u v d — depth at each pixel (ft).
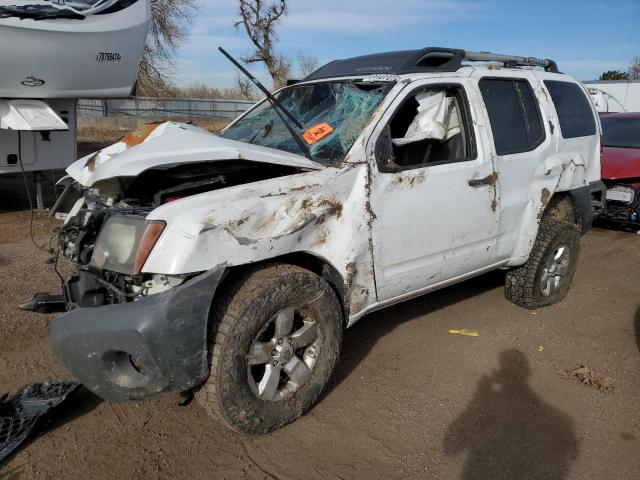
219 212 9.25
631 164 26.12
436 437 10.39
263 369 10.33
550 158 15.58
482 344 14.29
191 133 11.28
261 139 13.56
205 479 9.13
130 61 24.88
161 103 96.32
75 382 11.34
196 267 8.77
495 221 13.96
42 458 9.46
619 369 13.16
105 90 24.86
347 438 10.29
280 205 9.93
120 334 8.50
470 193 13.12
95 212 10.52
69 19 22.11
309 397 10.56
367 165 11.21
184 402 11.16
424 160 13.84
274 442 10.11
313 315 10.41
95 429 10.32
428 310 16.39
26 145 25.27
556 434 10.55
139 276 9.22
